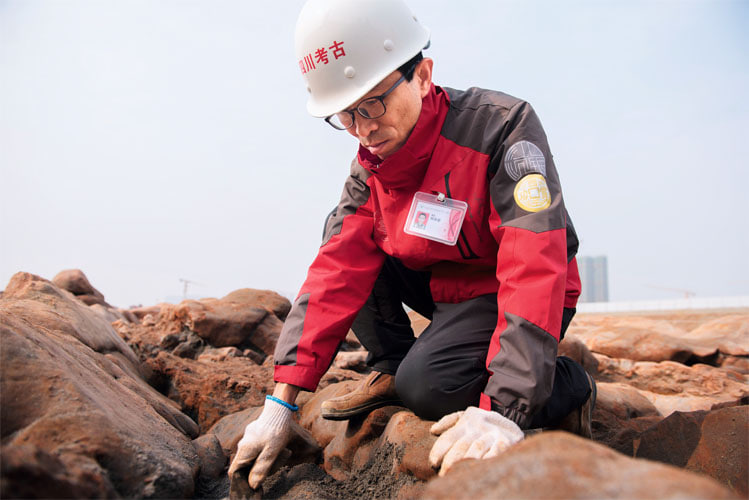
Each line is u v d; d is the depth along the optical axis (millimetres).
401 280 2225
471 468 969
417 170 1858
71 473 1023
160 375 2959
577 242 1922
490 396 1491
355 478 1779
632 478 811
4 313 1545
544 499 808
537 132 1748
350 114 1809
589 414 1913
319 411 2352
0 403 1242
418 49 1824
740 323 5875
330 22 1803
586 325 6512
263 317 3969
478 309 1850
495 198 1727
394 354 2107
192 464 1637
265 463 1635
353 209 2074
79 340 2246
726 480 1574
